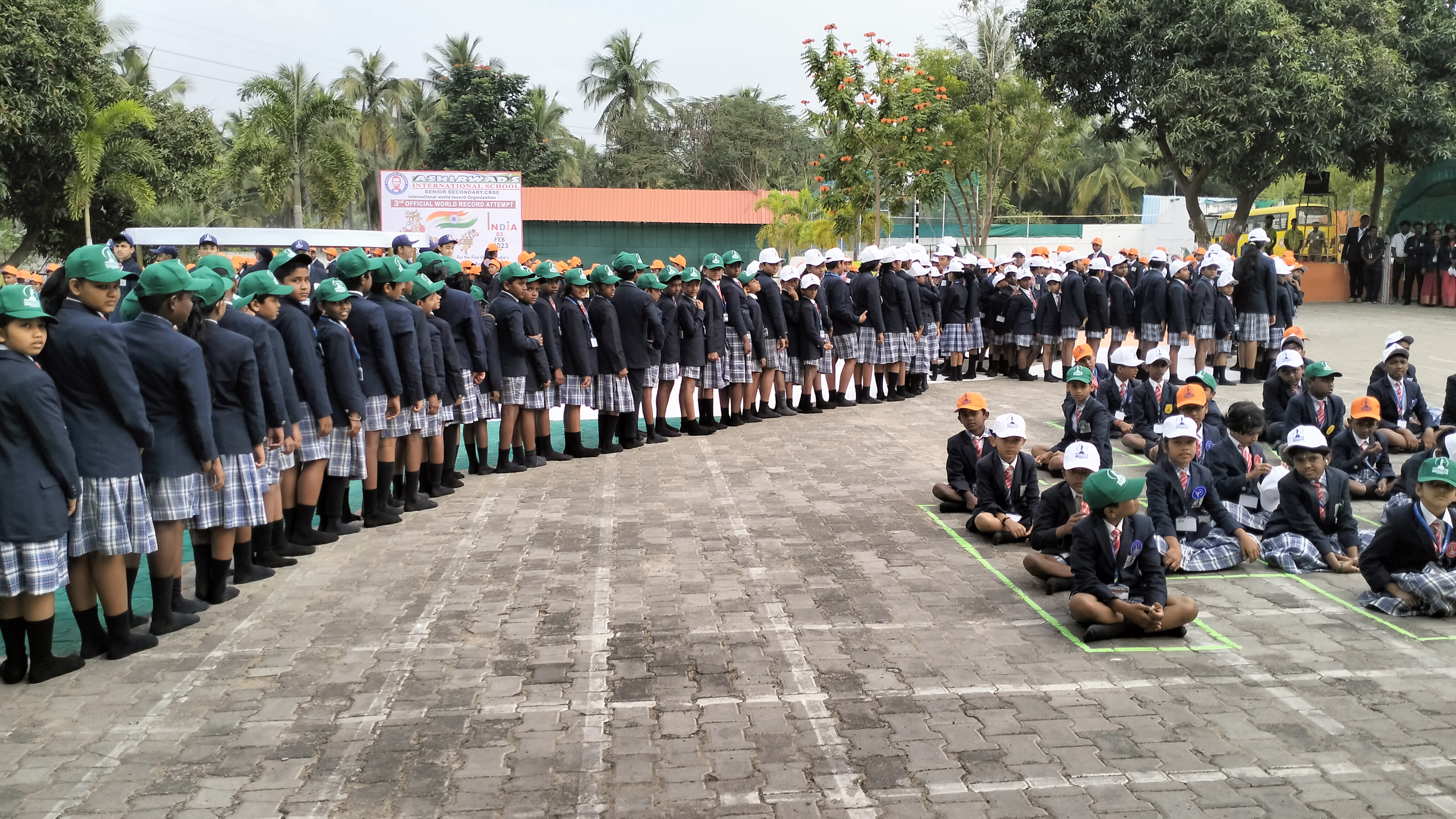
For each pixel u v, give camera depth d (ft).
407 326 27.89
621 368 36.11
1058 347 54.34
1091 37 80.38
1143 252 121.90
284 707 16.48
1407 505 20.12
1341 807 13.08
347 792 13.83
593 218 125.39
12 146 74.08
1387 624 19.49
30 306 16.66
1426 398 42.96
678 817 13.08
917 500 29.40
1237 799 13.29
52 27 74.28
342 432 26.25
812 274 44.24
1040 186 193.26
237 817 13.24
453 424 31.50
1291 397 33.78
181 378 19.31
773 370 43.42
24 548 16.99
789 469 33.71
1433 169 89.71
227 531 21.43
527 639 19.24
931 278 53.52
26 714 16.35
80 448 17.98
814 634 19.31
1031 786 13.69
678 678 17.38
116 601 18.53
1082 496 22.13
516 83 159.53
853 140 75.10
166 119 89.45
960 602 21.06
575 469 34.42
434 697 16.76
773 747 14.89
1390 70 77.05
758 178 180.34
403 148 174.50
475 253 102.94
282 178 107.96
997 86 95.61
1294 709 15.89
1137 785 13.67
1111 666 17.70
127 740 15.42
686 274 38.78
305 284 25.00
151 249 54.03
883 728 15.44
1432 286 84.33
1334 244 101.81
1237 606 20.63
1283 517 23.44
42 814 13.35
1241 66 75.61
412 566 23.89
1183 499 22.91
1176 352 49.06
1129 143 172.86
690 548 24.95
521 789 13.83
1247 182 82.79
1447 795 13.35
